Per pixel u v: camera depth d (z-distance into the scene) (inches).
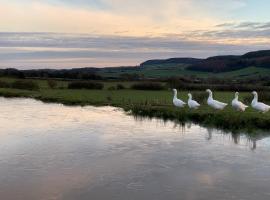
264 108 1418.6
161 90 3097.9
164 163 916.0
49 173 837.8
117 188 754.8
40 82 3919.8
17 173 836.0
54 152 1010.7
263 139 1157.1
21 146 1077.1
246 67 5969.5
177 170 863.7
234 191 743.1
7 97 2682.1
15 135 1235.2
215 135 1224.8
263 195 724.0
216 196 719.7
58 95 2578.7
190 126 1397.6
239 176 823.1
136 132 1290.6
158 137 1204.5
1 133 1268.5
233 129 1302.9
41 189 746.8
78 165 896.3
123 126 1413.6
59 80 4148.6
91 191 740.0
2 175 821.9
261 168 876.6
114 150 1036.5
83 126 1417.3
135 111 1753.2
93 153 1003.3
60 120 1563.7
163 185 772.6
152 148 1058.1
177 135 1232.8
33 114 1744.6
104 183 780.0
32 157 960.9
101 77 4443.9
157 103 1898.4
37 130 1328.7
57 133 1274.6
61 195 721.0
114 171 854.5
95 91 2967.5
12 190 741.3
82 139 1175.6
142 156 975.6
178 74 5698.8
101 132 1291.8
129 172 847.7
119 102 2112.5
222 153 1004.6
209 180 800.9
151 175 829.2
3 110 1886.1
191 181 792.9
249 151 1023.0
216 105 1539.1
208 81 3747.5
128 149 1046.4
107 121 1536.7
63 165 895.7
